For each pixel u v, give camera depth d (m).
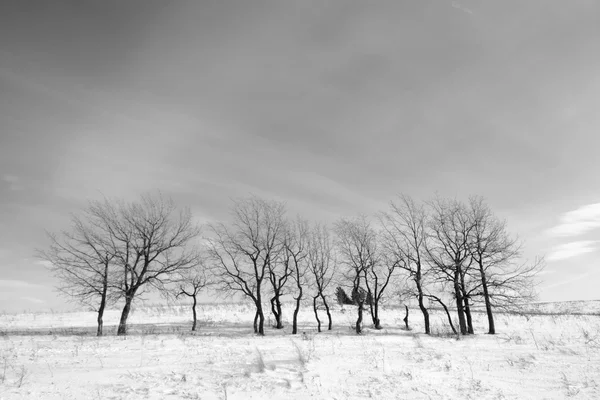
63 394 7.75
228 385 8.73
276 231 30.95
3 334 21.03
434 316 40.25
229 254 30.23
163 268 27.61
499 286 26.56
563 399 8.27
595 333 20.67
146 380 8.98
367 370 10.73
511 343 17.42
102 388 8.23
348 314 40.88
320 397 8.16
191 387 8.52
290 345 16.48
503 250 27.20
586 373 10.35
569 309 51.56
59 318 34.47
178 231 28.66
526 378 10.09
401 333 27.42
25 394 7.64
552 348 14.88
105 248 25.33
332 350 14.73
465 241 27.34
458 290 26.83
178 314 38.38
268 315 39.31
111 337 20.25
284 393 8.33
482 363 12.19
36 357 12.31
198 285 29.52
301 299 31.94
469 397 8.45
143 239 27.20
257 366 10.71
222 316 38.19
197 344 16.55
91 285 23.88
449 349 15.50
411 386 9.23
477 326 32.03
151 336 20.89
